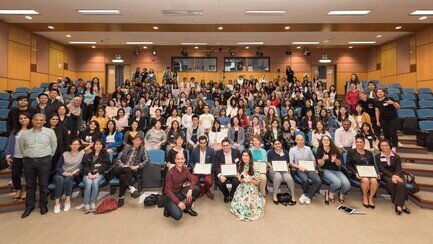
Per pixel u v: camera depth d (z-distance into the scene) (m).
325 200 4.24
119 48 14.90
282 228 3.33
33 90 9.12
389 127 5.22
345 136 5.23
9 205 3.85
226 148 4.53
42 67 11.85
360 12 7.94
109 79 15.55
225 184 4.20
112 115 6.94
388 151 4.28
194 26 9.61
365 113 5.90
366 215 3.75
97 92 7.20
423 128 6.28
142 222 3.49
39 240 3.01
